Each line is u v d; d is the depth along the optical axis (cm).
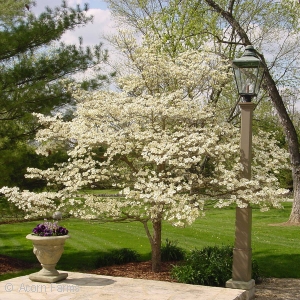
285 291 634
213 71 707
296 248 962
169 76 733
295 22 1403
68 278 618
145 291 545
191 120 673
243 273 575
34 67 788
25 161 759
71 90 756
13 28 791
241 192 569
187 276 626
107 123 660
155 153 600
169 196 564
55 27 806
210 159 676
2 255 876
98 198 632
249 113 595
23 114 748
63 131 657
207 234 1170
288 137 1396
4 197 751
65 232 603
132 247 983
